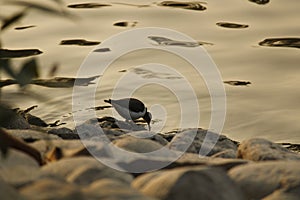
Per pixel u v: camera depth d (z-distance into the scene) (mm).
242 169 10398
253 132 23328
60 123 23094
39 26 31547
